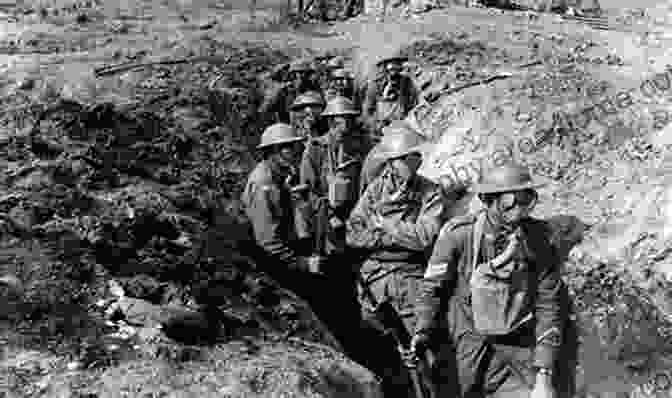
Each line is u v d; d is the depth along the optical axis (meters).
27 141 6.40
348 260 7.06
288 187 6.56
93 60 9.16
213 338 4.67
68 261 4.93
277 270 6.63
